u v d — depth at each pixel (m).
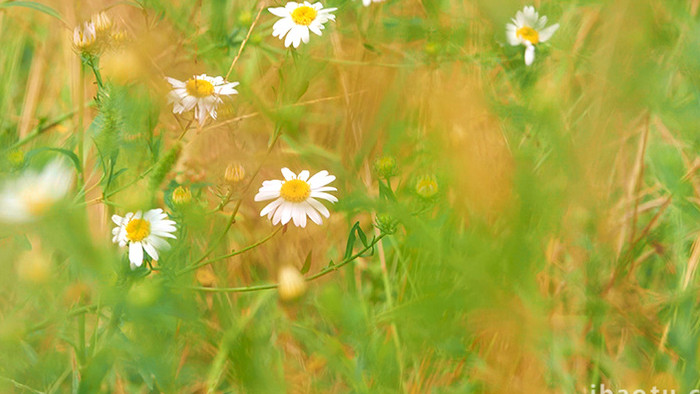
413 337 1.51
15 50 1.66
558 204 1.53
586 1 1.68
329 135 1.64
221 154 1.58
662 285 1.59
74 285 1.50
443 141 1.54
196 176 1.55
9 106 1.64
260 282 1.57
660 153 1.61
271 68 1.64
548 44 1.65
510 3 1.65
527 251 1.51
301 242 1.58
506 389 1.51
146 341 1.49
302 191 1.51
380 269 1.57
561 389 1.52
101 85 1.51
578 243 1.56
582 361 1.54
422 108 1.60
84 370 1.47
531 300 1.51
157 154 1.53
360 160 1.61
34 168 1.51
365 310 1.52
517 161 1.54
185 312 1.48
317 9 1.60
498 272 1.50
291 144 1.60
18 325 1.48
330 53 1.66
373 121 1.62
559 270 1.57
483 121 1.57
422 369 1.52
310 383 1.52
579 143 1.56
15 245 1.50
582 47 1.67
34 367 1.49
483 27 1.66
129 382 1.52
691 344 1.53
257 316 1.54
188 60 1.62
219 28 1.64
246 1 1.67
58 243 1.44
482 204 1.52
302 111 1.57
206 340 1.52
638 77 1.58
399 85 1.62
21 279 1.48
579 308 1.56
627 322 1.55
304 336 1.54
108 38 1.50
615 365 1.54
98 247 1.45
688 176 1.59
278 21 1.60
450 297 1.50
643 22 1.58
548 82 1.63
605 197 1.57
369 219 1.58
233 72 1.60
